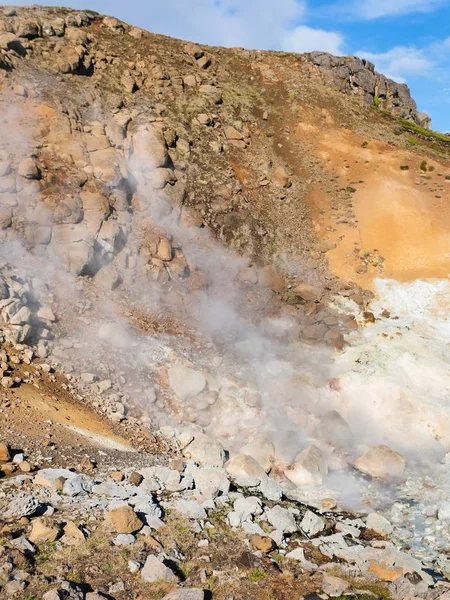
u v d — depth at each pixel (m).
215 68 40.31
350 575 10.18
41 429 13.57
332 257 28.81
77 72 31.22
